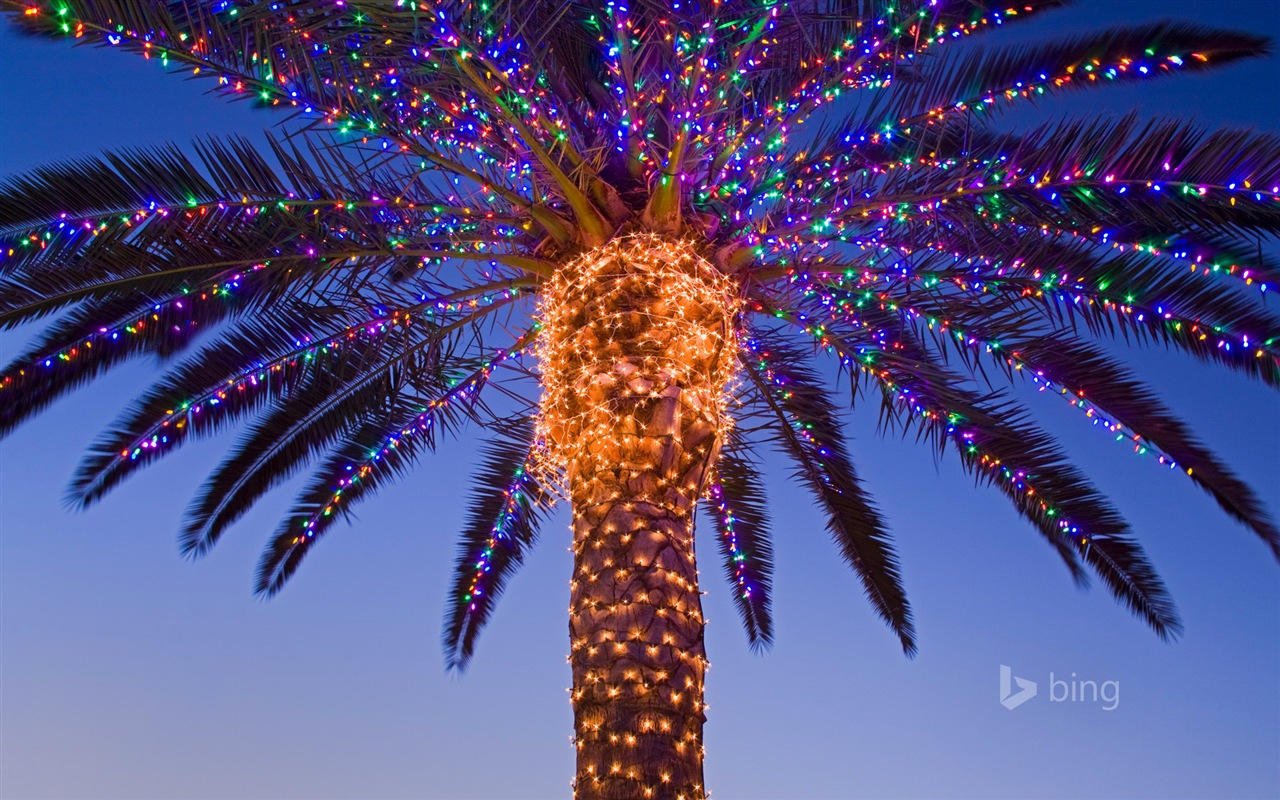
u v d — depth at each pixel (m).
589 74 8.26
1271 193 6.60
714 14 6.99
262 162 7.29
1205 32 7.01
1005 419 8.70
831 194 7.90
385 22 6.68
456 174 7.75
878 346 8.74
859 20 7.19
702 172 7.73
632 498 6.34
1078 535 9.02
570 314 7.00
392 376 9.01
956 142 9.04
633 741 5.74
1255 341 7.25
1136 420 8.09
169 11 6.82
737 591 11.45
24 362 7.56
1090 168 7.04
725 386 7.44
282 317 8.37
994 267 7.92
